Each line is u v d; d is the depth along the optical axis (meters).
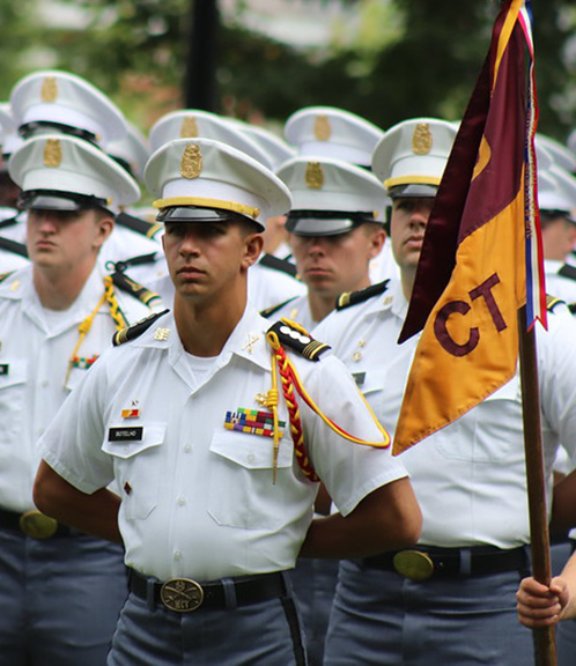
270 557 12.73
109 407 13.12
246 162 12.67
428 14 37.00
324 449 12.64
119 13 39.44
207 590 12.70
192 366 12.88
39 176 17.67
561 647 15.74
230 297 12.78
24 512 17.23
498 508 14.93
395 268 22.73
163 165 12.84
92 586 17.17
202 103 31.80
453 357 11.97
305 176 18.89
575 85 38.00
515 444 14.95
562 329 14.82
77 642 17.16
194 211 12.59
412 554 14.92
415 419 12.01
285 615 12.89
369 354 15.81
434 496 14.95
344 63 37.72
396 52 36.91
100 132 23.67
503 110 12.14
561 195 25.22
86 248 17.77
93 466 13.51
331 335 16.14
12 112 23.80
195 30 31.78
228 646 12.76
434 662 15.03
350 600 15.54
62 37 40.75
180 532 12.67
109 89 39.88
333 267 18.86
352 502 12.63
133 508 12.91
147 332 13.17
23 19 44.66
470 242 12.00
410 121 16.36
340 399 12.59
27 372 17.56
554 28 37.06
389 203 19.39
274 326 12.97
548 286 21.42
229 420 12.72
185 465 12.75
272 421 12.67
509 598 14.98
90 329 17.62
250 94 37.41
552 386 14.73
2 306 17.92
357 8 39.88
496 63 12.20
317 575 19.09
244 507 12.64
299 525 12.87
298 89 37.50
